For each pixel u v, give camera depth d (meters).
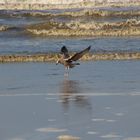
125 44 36.25
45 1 94.00
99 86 20.17
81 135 13.26
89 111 15.77
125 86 20.05
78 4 87.50
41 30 47.41
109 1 90.81
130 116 15.00
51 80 22.12
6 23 59.94
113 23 49.69
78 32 45.47
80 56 22.34
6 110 16.27
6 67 26.77
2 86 20.81
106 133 13.38
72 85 20.61
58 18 63.09
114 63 26.97
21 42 40.22
